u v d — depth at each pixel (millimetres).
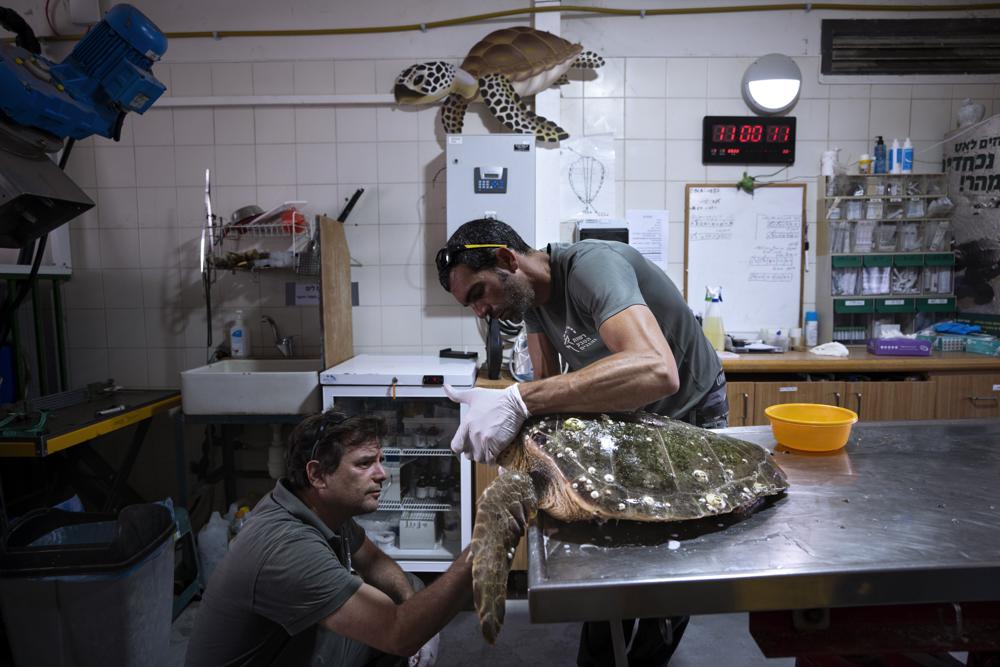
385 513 2678
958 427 1629
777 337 2885
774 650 1001
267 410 2414
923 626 1001
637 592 869
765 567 906
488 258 1323
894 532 1026
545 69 2775
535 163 2656
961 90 2965
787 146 2939
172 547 1968
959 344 2750
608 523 1078
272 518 1284
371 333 3027
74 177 2973
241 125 2945
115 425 2236
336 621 1182
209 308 2832
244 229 2699
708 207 2994
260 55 2924
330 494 1354
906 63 2949
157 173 2967
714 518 1097
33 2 2855
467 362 2660
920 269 2902
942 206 2850
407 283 2998
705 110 2959
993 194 2744
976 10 2904
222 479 2973
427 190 2943
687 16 2916
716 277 3025
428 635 1148
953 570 892
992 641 983
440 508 2566
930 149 2996
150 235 2990
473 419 1209
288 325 2986
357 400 2600
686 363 1609
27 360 2887
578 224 2791
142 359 3043
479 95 2848
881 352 2650
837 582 882
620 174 2982
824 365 2486
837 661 1302
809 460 1402
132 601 1769
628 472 1033
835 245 2926
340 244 2680
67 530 1981
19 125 1780
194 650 1283
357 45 2916
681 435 1180
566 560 950
